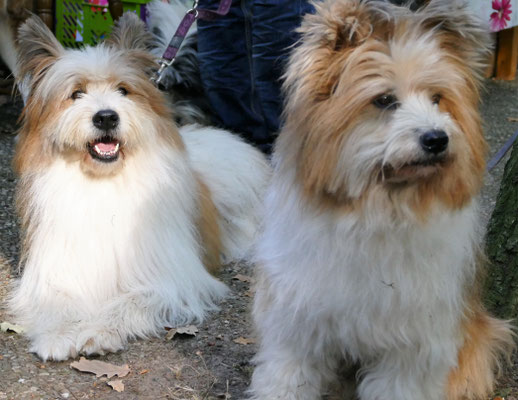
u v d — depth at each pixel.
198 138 1.61
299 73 0.99
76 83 1.26
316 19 0.99
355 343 1.03
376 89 0.97
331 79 0.99
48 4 1.87
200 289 1.33
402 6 1.03
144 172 1.29
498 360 1.14
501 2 2.12
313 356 1.07
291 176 1.02
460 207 1.00
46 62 1.29
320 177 0.98
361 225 0.99
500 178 1.75
